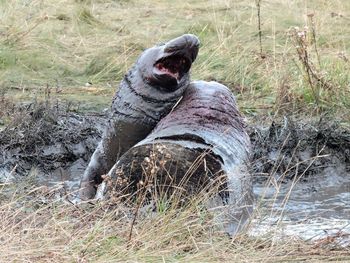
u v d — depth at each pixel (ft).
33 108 98.43
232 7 145.18
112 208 59.16
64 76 115.85
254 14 137.59
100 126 96.02
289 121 95.55
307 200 80.48
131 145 67.56
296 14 136.87
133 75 67.21
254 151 91.35
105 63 117.08
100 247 53.26
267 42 124.06
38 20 130.31
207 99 65.31
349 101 103.71
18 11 133.69
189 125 63.26
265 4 144.25
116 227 56.08
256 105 104.83
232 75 112.57
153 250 53.78
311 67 106.42
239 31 128.57
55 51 123.03
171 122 64.13
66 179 86.58
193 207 57.52
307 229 65.05
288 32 114.93
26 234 54.34
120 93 67.87
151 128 66.59
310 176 88.17
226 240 56.34
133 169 60.49
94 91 110.11
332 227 66.74
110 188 61.05
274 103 104.32
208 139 62.13
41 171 88.12
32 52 120.78
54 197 65.16
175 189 58.08
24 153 90.22
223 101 65.87
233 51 118.62
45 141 91.86
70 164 90.38
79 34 127.95
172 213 56.65
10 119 97.04
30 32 126.21
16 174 86.12
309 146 92.79
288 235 60.64
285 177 87.20
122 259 52.03
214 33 129.18
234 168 61.62
